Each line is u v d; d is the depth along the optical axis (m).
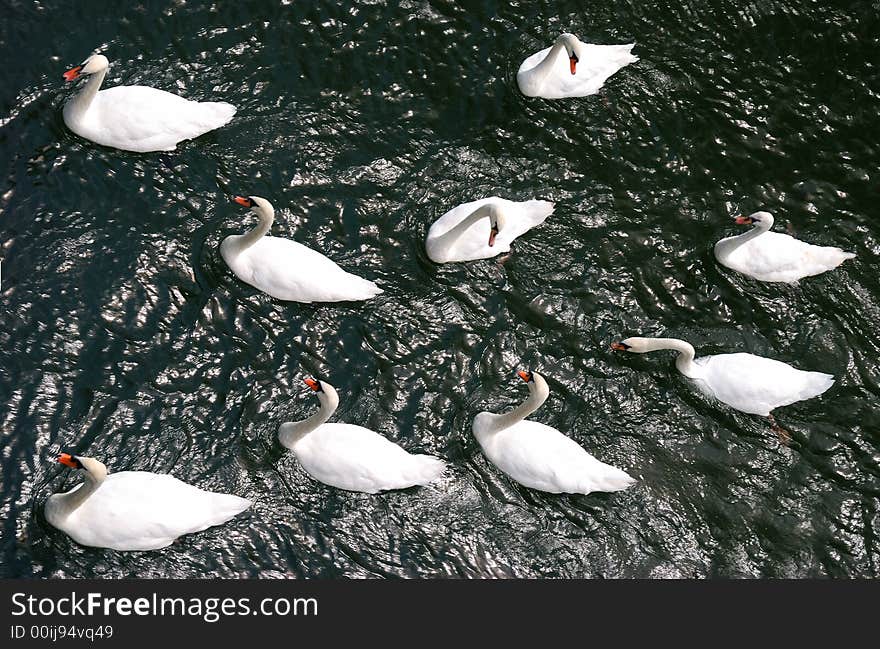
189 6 20.84
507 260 19.02
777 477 17.36
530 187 20.11
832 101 22.28
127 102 18.88
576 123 21.00
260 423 16.66
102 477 14.44
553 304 18.72
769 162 21.20
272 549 15.55
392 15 21.55
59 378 16.52
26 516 15.18
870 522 17.09
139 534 14.91
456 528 16.16
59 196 18.39
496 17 22.00
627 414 17.75
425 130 20.45
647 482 17.03
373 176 19.69
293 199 19.16
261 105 20.11
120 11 20.58
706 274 19.53
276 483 16.12
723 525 16.78
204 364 17.06
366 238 18.97
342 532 15.85
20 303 17.12
